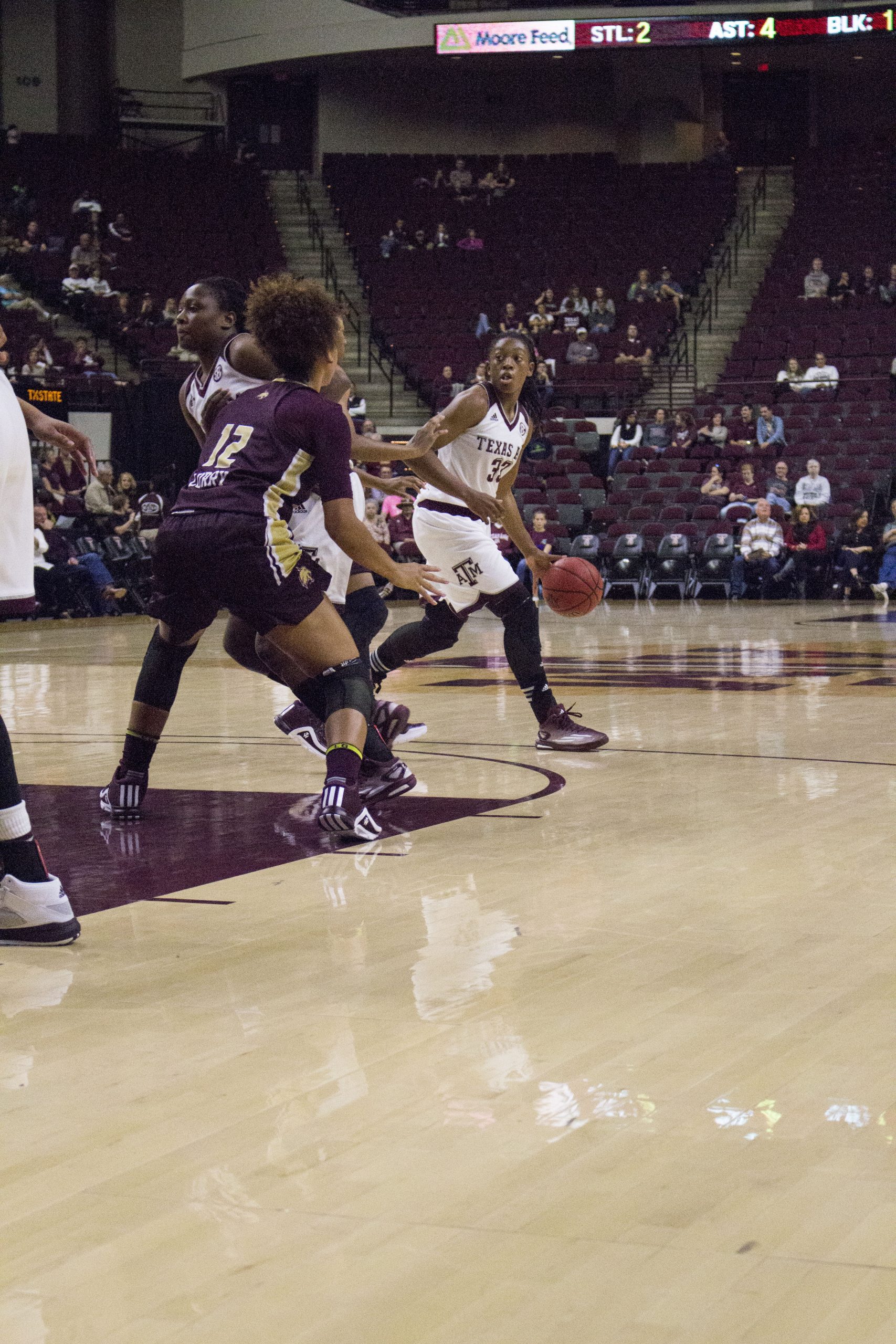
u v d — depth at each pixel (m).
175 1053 2.16
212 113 26.84
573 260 24.53
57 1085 2.03
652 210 25.36
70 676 9.34
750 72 27.09
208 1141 1.81
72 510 16.89
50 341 19.89
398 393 22.38
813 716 6.65
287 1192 1.65
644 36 23.62
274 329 3.92
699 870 3.44
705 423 20.09
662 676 8.77
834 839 3.80
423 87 26.86
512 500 5.60
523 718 6.67
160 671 4.20
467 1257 1.49
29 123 26.08
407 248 24.70
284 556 3.81
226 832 4.04
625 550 18.47
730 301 24.08
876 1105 1.90
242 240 24.28
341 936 2.87
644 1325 1.35
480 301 23.88
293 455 3.80
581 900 3.15
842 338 21.91
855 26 23.00
